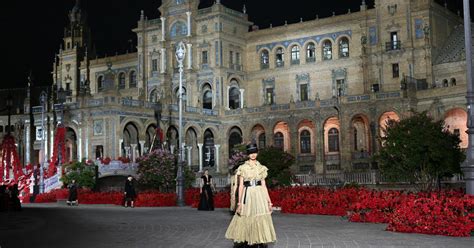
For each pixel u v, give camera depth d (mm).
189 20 84250
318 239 16719
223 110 82250
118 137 68000
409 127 32594
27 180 63625
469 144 20516
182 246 15875
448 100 64375
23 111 108438
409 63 72125
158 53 87875
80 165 57094
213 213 29891
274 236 12969
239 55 86438
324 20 80312
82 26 106125
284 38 84000
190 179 49906
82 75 101375
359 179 50844
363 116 71438
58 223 24297
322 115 72688
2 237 18750
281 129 81562
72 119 70938
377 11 74938
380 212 22125
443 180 45438
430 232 17609
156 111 71625
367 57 75375
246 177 13062
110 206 41656
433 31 72375
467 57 21469
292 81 82938
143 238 17969
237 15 86250
